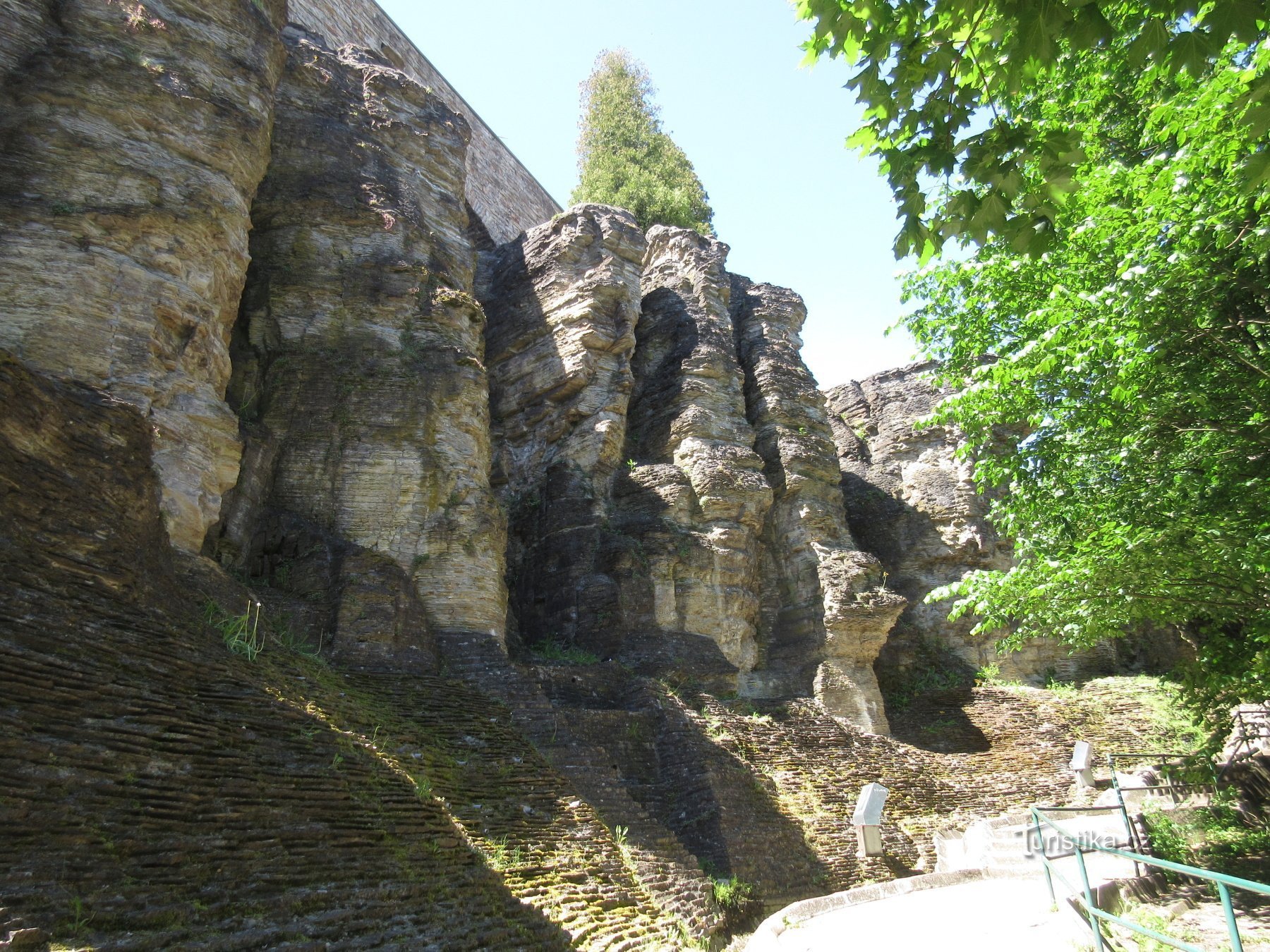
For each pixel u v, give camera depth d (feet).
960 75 24.11
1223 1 19.94
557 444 82.74
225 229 49.98
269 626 45.44
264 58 57.62
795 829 56.03
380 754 37.42
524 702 51.39
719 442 86.84
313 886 27.32
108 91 48.37
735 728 63.67
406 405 60.54
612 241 87.66
